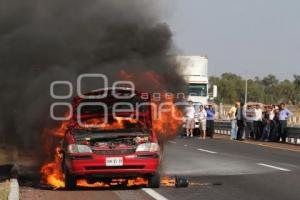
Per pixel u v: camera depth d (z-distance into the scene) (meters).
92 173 20.09
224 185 22.00
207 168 28.20
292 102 194.50
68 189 20.69
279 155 36.69
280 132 52.66
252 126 56.66
